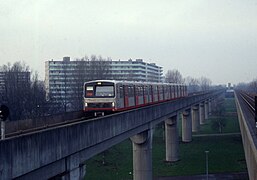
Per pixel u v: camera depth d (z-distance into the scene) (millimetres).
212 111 169750
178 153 72125
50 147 20781
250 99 85750
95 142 27203
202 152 77375
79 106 107438
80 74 110500
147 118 44375
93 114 40812
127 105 44500
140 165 48031
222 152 75875
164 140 92625
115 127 31969
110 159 71750
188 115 91812
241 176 57656
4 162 16812
